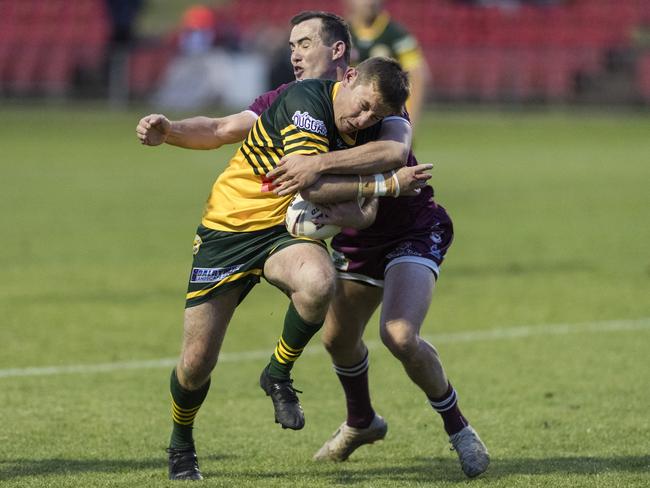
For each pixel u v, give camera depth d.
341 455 18.38
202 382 16.45
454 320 31.12
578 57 103.81
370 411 18.44
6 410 21.50
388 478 17.05
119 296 34.34
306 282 15.27
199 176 70.75
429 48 105.12
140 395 22.88
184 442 16.91
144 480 16.72
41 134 90.00
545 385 23.92
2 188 62.53
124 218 52.19
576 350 27.44
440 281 37.28
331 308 18.02
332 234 16.00
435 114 103.50
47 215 52.75
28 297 33.94
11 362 25.73
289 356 15.89
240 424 20.86
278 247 15.91
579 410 21.73
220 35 99.62
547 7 112.31
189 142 17.27
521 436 19.81
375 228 17.56
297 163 15.34
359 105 15.34
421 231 17.70
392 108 15.30
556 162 77.38
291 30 18.05
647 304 33.25
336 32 17.83
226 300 16.25
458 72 104.56
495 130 95.12
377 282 17.86
